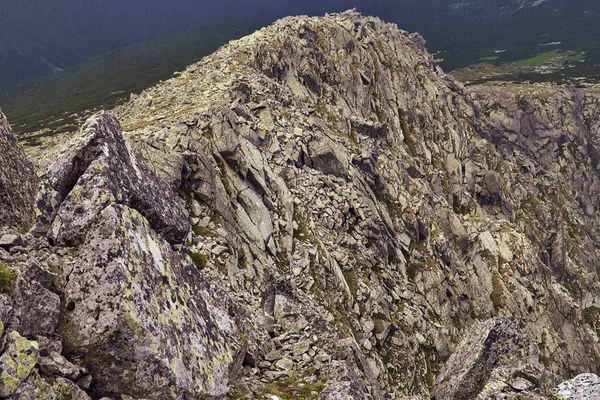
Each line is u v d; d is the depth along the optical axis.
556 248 110.25
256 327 17.58
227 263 28.81
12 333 8.12
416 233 54.94
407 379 36.03
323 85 67.00
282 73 59.62
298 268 34.78
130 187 12.23
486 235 73.19
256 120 43.88
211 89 46.81
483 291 62.84
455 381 21.69
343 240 42.25
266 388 14.47
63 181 11.30
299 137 47.16
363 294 38.75
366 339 34.03
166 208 13.70
